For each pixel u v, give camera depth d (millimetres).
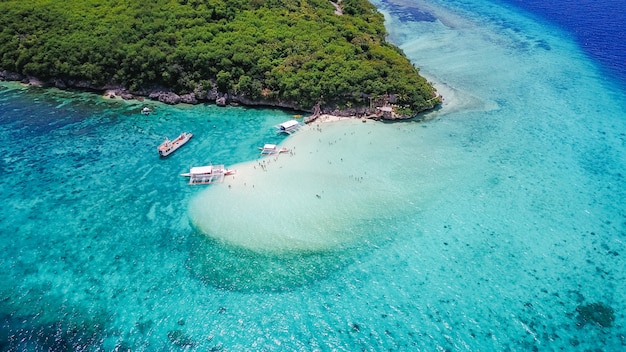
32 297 46062
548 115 80500
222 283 47531
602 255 50969
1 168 65312
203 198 58875
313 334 42562
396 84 79250
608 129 76062
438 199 58812
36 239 53031
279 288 46969
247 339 42188
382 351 40969
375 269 49000
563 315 44188
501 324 43312
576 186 61750
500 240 52719
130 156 68250
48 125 76250
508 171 64562
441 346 41438
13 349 41219
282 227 53906
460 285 47188
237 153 68250
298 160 65750
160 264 49719
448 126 76188
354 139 71000
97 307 45031
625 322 43625
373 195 58969
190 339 42156
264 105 81750
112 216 56406
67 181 62844
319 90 77500
